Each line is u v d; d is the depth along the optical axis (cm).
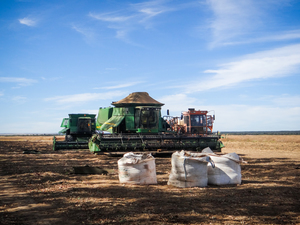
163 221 572
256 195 801
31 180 1038
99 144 1842
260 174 1192
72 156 2078
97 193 813
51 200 735
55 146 2397
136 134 2003
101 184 954
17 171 1280
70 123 2909
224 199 751
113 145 1856
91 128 2948
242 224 560
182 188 888
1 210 643
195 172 908
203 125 2616
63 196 778
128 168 955
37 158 1920
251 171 1281
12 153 2394
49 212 628
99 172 1199
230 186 926
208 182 951
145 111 2036
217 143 2023
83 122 2922
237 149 2798
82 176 1127
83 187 902
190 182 905
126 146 1873
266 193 825
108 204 694
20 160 1784
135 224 553
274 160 1736
